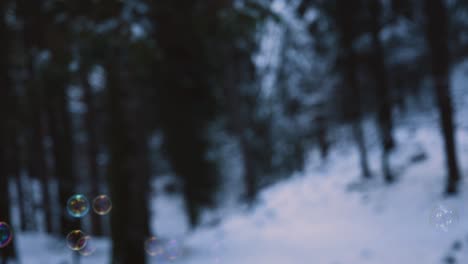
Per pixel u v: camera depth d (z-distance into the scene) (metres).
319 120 18.91
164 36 6.63
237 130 14.27
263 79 17.33
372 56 12.81
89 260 7.22
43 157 11.82
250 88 16.17
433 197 8.12
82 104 12.45
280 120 19.27
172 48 9.46
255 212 12.48
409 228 7.25
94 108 11.49
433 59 8.28
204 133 12.68
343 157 15.58
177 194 15.20
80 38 4.98
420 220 7.36
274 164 18.81
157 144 14.06
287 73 18.06
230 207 15.59
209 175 12.80
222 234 10.20
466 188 7.62
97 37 4.90
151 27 5.89
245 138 14.27
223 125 15.32
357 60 13.04
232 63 13.11
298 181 14.88
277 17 5.75
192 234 11.53
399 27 12.94
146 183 9.45
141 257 6.07
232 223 11.77
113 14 4.93
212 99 12.44
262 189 16.75
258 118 17.36
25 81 8.62
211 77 12.14
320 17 12.98
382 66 12.36
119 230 6.04
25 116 10.55
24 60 6.98
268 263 6.82
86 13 4.93
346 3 11.84
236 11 5.61
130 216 6.10
